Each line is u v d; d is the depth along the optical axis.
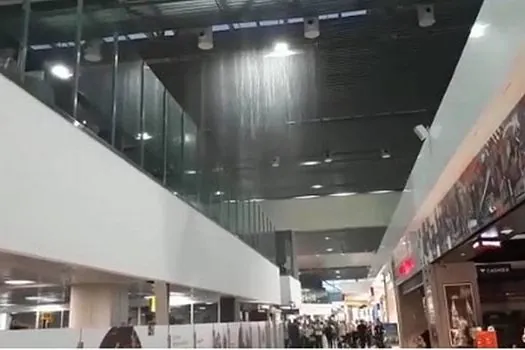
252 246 12.98
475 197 5.20
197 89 7.81
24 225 3.23
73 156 3.96
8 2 3.71
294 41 6.46
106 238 4.41
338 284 39.81
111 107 5.17
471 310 7.70
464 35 6.48
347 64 7.32
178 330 4.97
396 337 13.30
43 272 4.47
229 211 10.72
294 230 17.89
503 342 7.67
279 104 8.65
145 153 6.06
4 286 6.02
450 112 5.18
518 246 7.59
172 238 6.32
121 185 4.88
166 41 6.27
